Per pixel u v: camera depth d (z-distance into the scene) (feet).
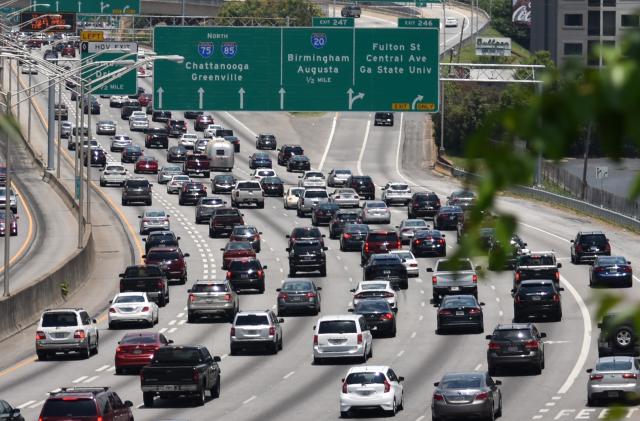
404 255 555.28
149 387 318.86
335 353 384.47
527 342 359.25
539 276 498.69
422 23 614.34
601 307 31.91
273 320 408.26
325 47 609.42
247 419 303.48
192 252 627.46
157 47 608.19
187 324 461.37
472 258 32.17
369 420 302.66
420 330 444.55
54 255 600.39
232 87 609.01
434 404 293.43
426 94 611.88
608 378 309.63
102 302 505.25
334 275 563.89
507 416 304.30
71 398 254.88
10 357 399.24
